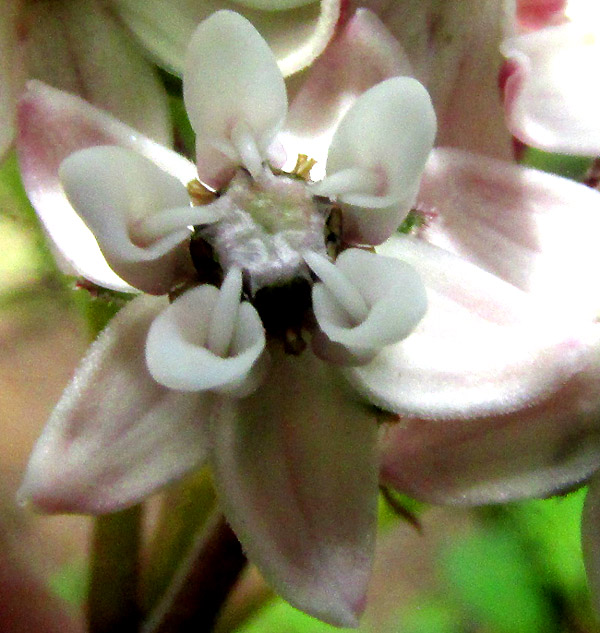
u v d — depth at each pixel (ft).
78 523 0.26
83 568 0.24
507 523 0.25
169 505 0.17
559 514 0.24
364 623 0.27
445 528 0.28
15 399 0.28
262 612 0.20
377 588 0.28
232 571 0.16
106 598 0.16
